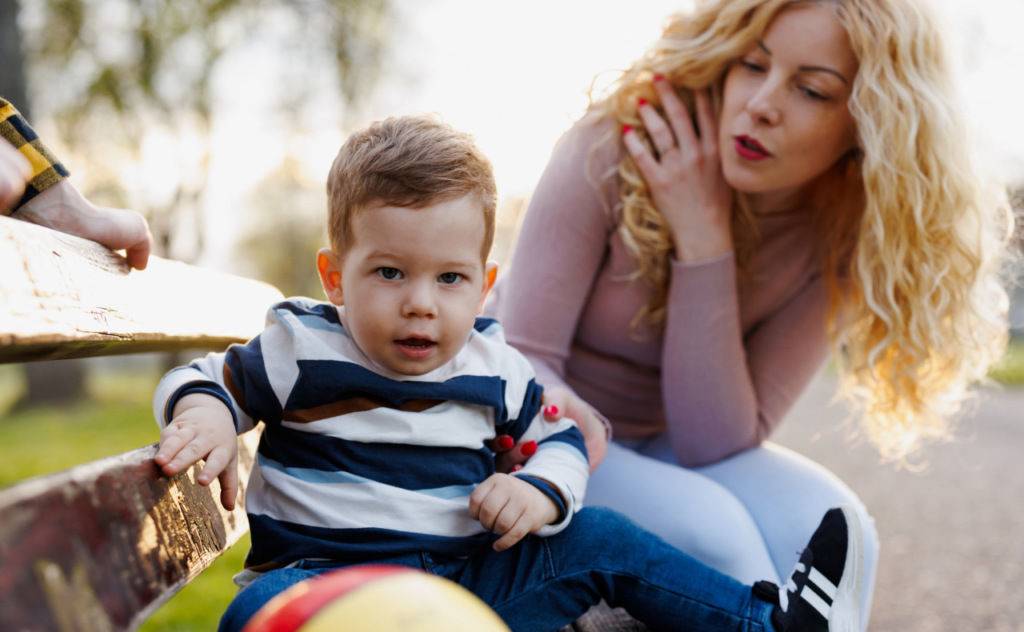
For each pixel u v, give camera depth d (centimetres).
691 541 152
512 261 195
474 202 115
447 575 114
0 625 54
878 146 158
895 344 179
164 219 1323
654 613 120
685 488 162
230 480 100
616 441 212
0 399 1241
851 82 159
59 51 1129
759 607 120
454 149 115
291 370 113
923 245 167
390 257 109
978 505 385
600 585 120
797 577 124
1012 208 194
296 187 1664
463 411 122
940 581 278
